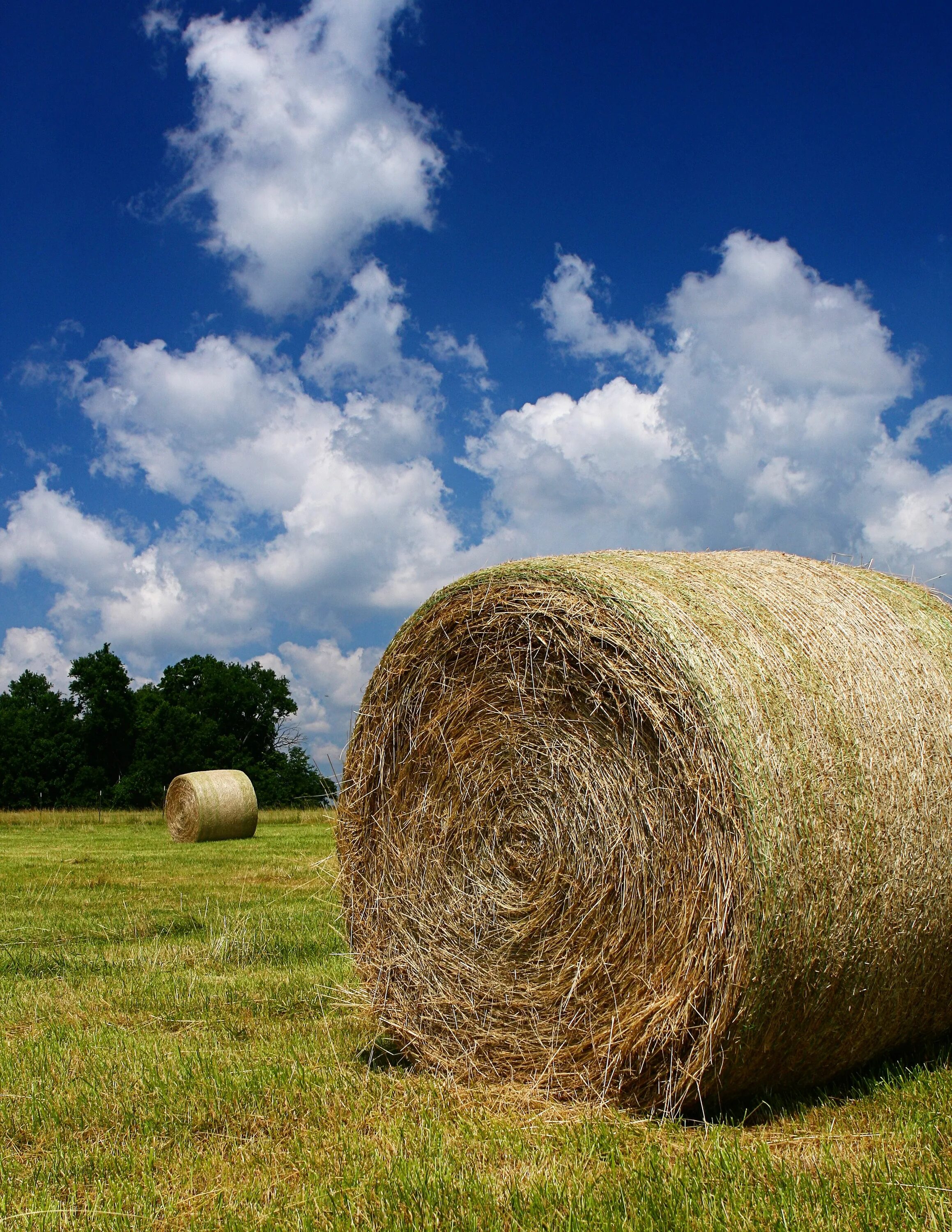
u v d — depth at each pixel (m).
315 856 17.44
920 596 5.69
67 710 56.31
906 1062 5.05
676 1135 3.96
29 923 9.72
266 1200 3.38
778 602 4.89
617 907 4.56
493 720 5.23
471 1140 3.92
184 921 9.73
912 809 4.51
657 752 4.43
